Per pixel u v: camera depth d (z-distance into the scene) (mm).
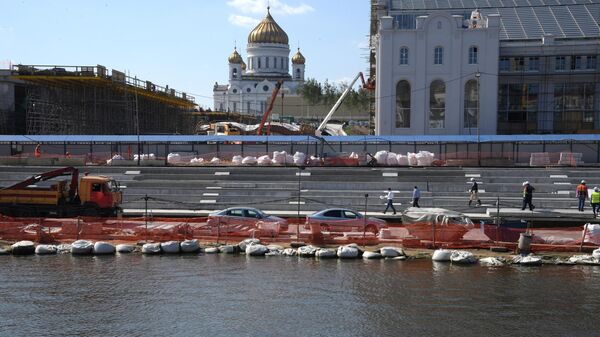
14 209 41156
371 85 98062
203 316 21828
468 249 32938
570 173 50969
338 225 34812
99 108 84062
